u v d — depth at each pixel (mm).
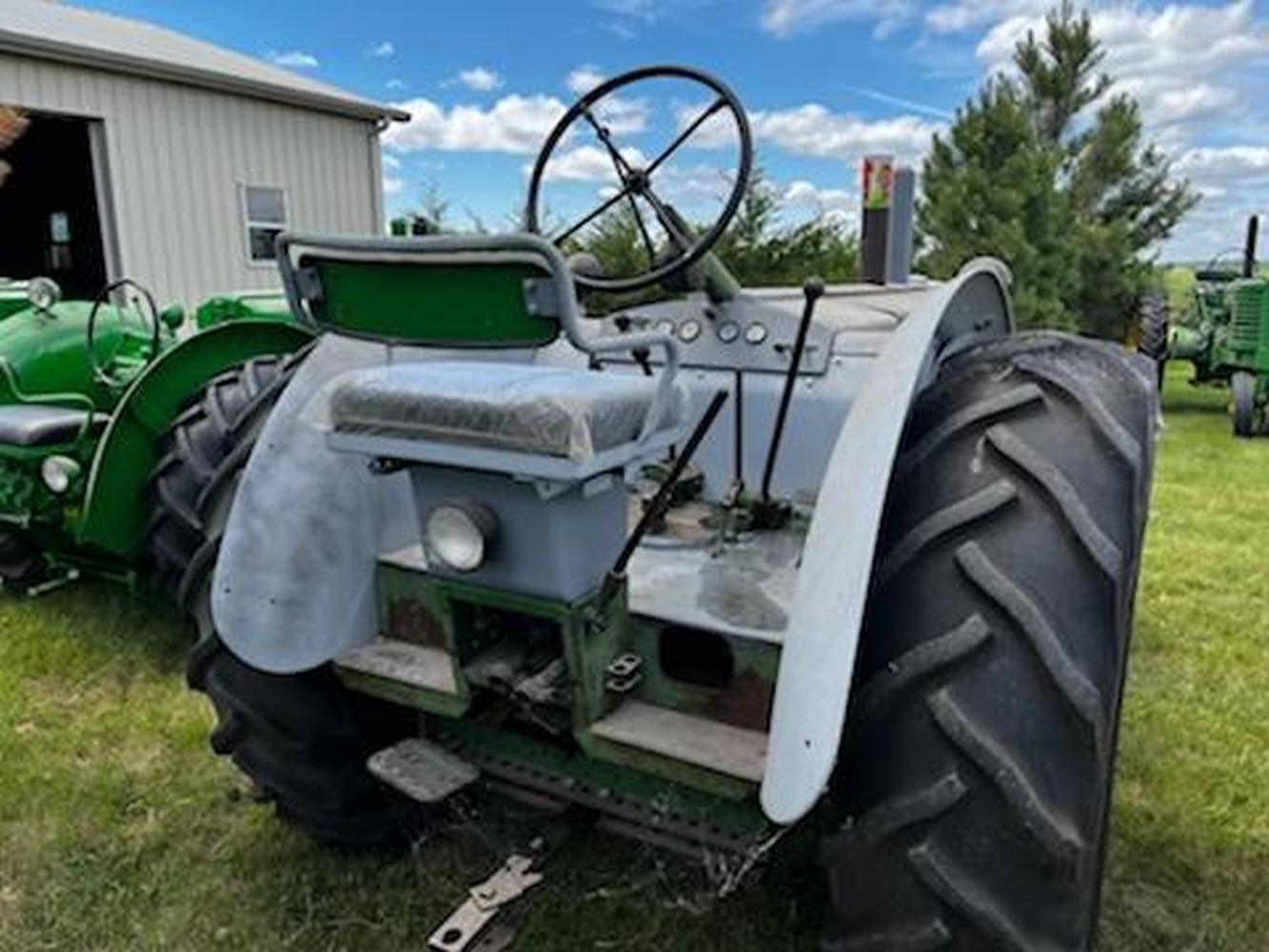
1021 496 1133
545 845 1543
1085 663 1057
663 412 1270
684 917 1766
